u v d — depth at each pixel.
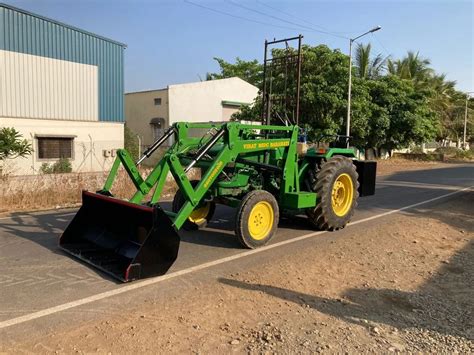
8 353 3.36
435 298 4.72
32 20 15.80
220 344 3.55
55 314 4.07
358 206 10.76
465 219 9.32
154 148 6.73
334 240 7.09
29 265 5.46
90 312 4.13
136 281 4.96
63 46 16.81
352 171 8.00
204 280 5.06
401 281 5.24
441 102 43.47
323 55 22.31
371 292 4.84
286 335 3.74
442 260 6.18
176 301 4.43
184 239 6.91
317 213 7.51
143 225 5.41
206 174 5.89
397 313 4.30
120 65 19.02
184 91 25.47
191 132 9.34
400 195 13.05
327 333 3.81
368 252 6.45
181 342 3.56
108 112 18.66
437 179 18.77
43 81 16.30
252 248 6.42
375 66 33.44
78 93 17.48
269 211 6.64
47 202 10.27
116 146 19.03
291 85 21.08
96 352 3.38
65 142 17.27
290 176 7.25
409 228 8.20
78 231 6.28
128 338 3.61
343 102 22.41
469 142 62.91
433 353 3.54
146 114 26.28
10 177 11.27
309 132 22.27
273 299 4.54
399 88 30.48
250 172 7.22
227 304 4.38
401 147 33.47
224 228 7.68
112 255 5.62
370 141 30.03
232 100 28.25
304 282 5.08
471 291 4.95
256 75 40.56
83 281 4.93
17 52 15.45
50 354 3.35
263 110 12.75
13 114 15.50
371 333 3.84
